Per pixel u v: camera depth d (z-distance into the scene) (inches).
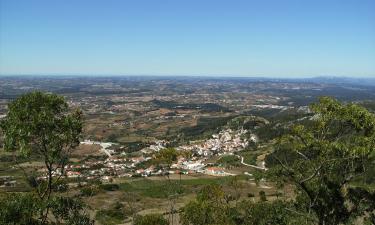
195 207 1660.9
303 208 1114.7
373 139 836.0
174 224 2171.5
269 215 1362.0
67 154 828.0
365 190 975.6
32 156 802.2
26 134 757.9
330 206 962.1
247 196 2952.8
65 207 812.6
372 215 996.6
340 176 920.9
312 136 881.5
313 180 949.8
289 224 1109.1
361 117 878.4
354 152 827.4
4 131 776.3
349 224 1050.1
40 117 762.8
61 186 910.4
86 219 848.3
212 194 1834.4
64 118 801.6
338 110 887.7
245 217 1550.2
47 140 787.4
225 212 1626.5
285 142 940.6
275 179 967.0
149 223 1904.5
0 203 729.0
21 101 777.6
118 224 2394.2
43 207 756.0
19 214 732.0
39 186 840.3
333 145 840.3
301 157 943.0
